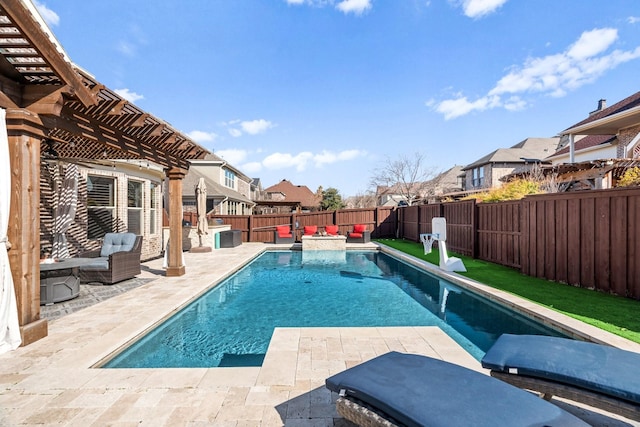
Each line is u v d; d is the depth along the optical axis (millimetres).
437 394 2090
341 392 2266
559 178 12352
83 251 8953
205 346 4711
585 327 4242
